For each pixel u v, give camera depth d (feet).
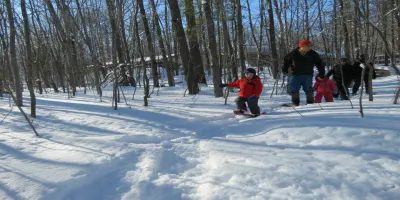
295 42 29.91
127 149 11.80
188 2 36.11
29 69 17.79
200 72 38.88
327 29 35.65
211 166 10.47
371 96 17.28
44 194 7.99
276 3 32.63
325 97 22.91
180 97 29.17
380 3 16.61
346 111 13.85
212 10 28.89
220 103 23.02
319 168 9.27
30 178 8.87
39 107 21.81
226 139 13.12
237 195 8.20
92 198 8.46
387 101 16.21
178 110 19.86
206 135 14.42
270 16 45.70
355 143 10.39
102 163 10.07
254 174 9.27
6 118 17.85
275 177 8.98
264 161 10.14
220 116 17.88
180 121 16.92
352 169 8.99
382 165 9.04
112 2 19.81
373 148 9.95
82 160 10.36
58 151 11.49
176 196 8.46
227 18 30.78
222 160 10.67
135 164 10.62
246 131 13.87
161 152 11.68
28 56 17.67
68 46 37.65
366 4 15.71
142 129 15.43
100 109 20.48
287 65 20.52
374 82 39.91
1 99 27.94
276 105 21.16
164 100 26.07
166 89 39.63
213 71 28.17
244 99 18.03
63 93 39.93
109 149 11.75
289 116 14.62
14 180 8.75
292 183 8.61
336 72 25.58
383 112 12.92
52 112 19.77
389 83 36.11
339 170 9.02
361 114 12.53
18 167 9.77
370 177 8.48
